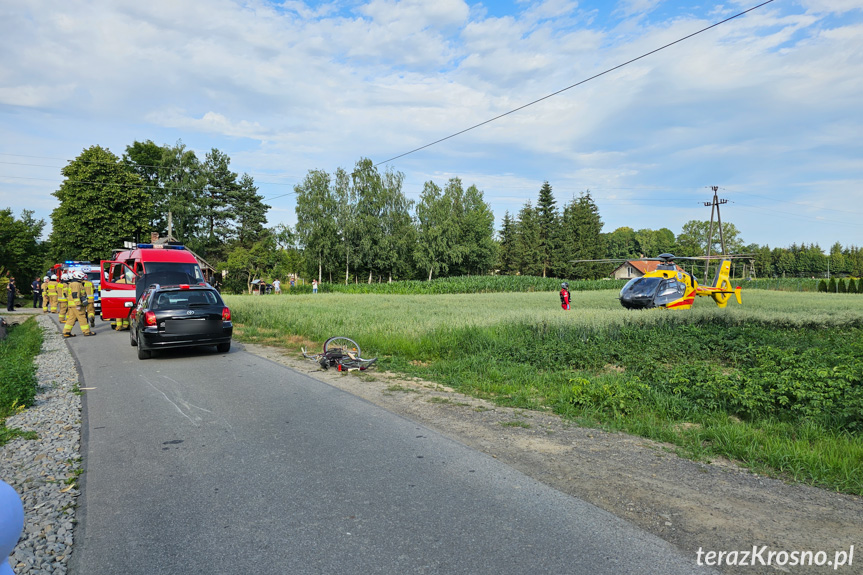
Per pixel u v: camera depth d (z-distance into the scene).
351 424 6.40
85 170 47.62
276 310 21.06
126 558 3.41
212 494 4.38
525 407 7.35
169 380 9.24
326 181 63.22
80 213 47.91
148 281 17.47
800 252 141.38
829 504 4.18
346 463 5.06
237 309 21.80
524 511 4.00
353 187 65.56
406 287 56.75
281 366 10.62
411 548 3.46
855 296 37.09
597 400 7.30
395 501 4.19
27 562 3.34
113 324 19.36
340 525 3.80
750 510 4.05
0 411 7.15
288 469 4.91
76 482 4.70
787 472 4.91
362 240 63.03
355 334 13.52
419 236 68.31
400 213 68.38
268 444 5.66
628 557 3.33
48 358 12.18
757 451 5.36
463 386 8.68
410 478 4.67
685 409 7.05
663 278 22.27
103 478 4.78
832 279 62.25
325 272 67.31
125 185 49.78
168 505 4.19
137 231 50.91
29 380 8.32
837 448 5.37
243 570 3.24
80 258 47.28
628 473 4.82
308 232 61.69
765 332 14.49
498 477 4.70
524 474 4.78
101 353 12.88
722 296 26.02
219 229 71.00
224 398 7.81
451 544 3.51
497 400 7.69
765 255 132.88
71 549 3.53
